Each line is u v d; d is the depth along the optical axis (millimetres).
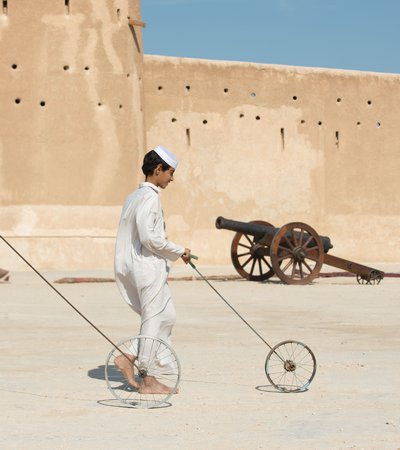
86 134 26375
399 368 7914
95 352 8875
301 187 32531
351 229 33250
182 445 5039
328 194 32969
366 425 5566
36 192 25906
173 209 30828
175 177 30844
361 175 33469
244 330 10867
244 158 31719
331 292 17562
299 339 10016
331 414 5926
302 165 32562
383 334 10508
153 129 30453
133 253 6836
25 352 8844
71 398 6488
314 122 32781
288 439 5184
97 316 12586
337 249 33031
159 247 6770
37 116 25922
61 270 25609
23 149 25812
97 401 6383
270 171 32094
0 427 5508
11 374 7520
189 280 21500
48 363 8133
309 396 6590
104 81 26656
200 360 8391
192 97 31031
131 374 6785
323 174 32906
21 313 12938
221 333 10555
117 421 5715
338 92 33188
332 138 33062
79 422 5676
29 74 25859
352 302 15172
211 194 31266
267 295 16719
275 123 32188
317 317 12547
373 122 33688
